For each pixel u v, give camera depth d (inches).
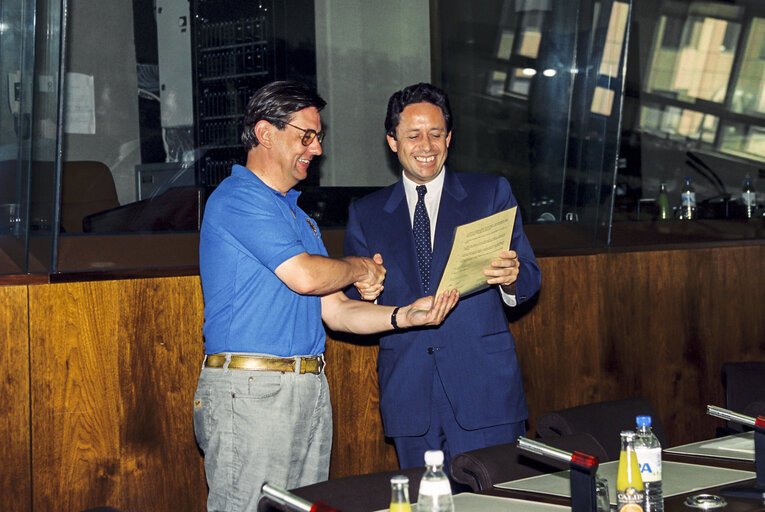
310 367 97.5
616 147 175.9
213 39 133.3
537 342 163.9
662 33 202.1
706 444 96.3
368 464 141.6
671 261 183.2
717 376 190.5
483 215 110.0
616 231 181.8
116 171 121.1
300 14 146.3
